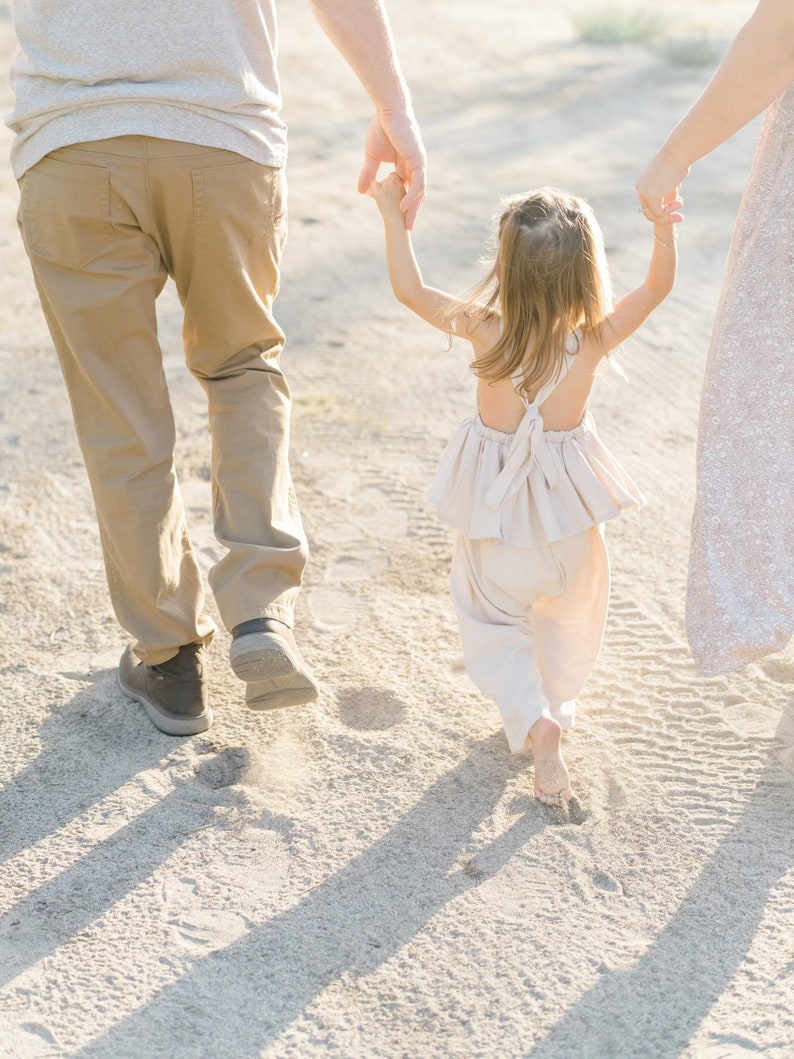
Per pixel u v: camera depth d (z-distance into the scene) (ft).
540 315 7.96
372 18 8.36
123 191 7.86
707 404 8.15
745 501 8.12
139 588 8.87
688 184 25.95
